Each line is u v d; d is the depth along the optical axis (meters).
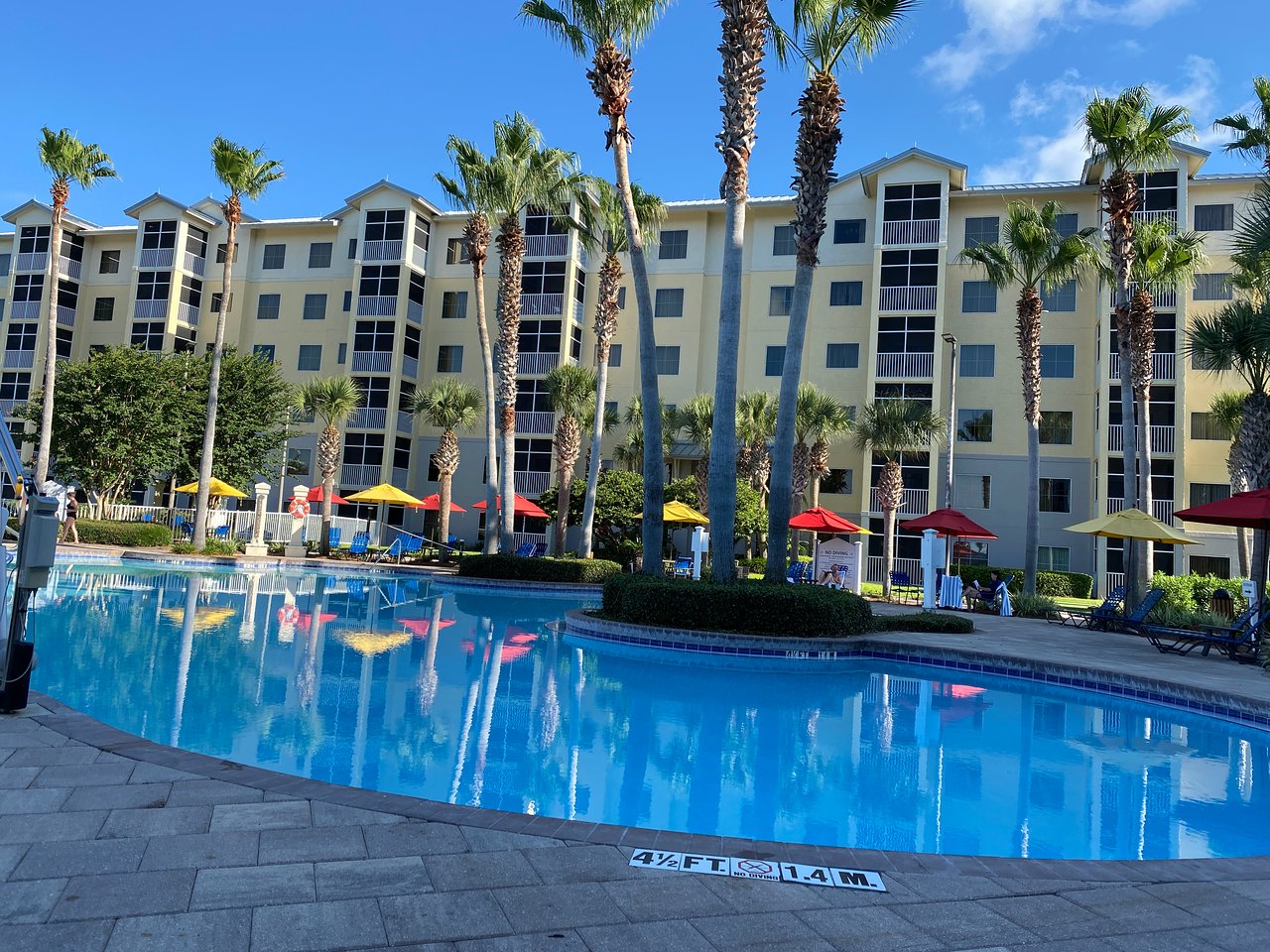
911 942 3.00
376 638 11.95
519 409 37.06
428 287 39.59
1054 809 5.54
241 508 39.00
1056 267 22.52
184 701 7.27
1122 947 3.03
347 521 33.22
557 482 32.38
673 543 34.12
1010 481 31.39
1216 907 3.44
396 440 38.06
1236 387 28.98
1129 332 19.88
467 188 25.20
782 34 15.88
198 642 10.56
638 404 32.38
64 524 24.67
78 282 43.59
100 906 2.90
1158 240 21.09
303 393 32.94
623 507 30.89
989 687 10.65
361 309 38.41
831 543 22.73
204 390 32.28
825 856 3.85
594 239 25.56
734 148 14.20
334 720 6.94
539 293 37.34
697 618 12.73
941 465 31.66
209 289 41.81
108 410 28.22
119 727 6.32
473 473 38.41
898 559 31.31
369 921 2.90
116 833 3.57
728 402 14.11
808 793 5.69
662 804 5.30
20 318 42.84
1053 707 9.41
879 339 32.47
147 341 40.78
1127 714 9.17
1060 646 13.23
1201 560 28.58
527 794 5.32
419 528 38.56
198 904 2.96
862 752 6.93
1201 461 29.14
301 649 10.52
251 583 19.84
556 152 24.61
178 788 4.18
